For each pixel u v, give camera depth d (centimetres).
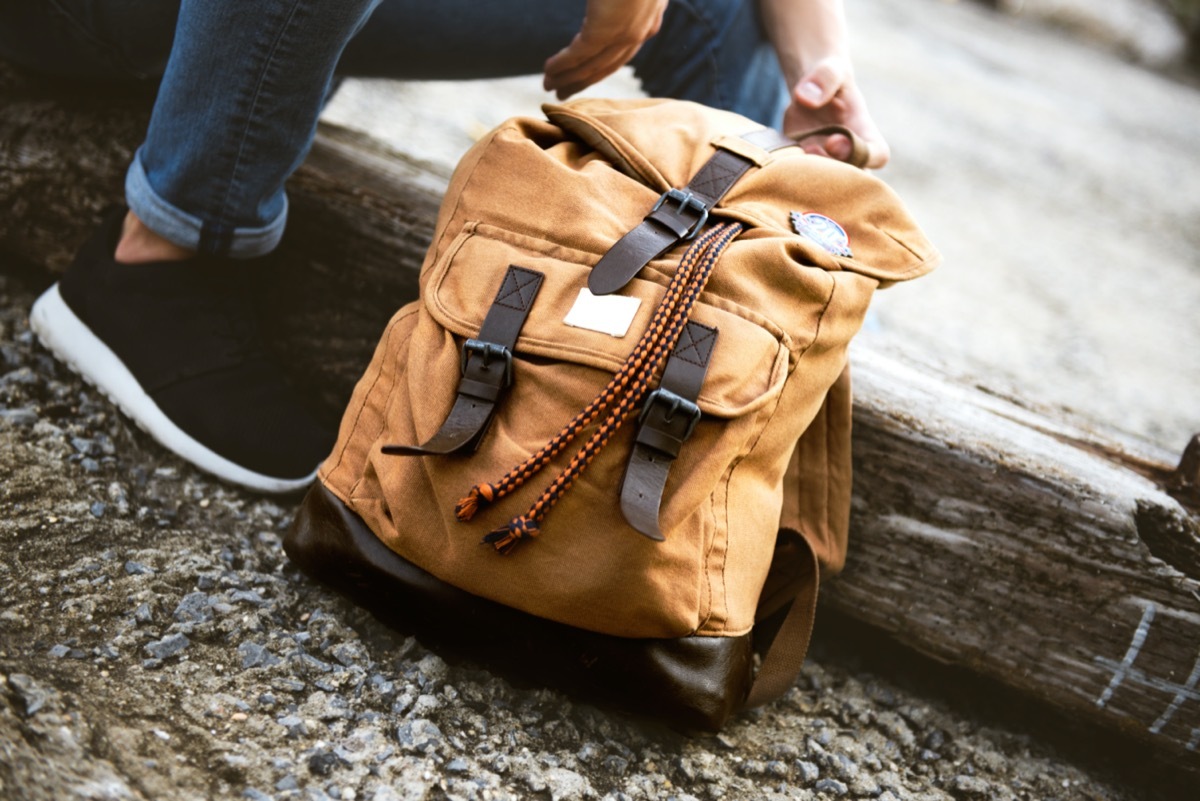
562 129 138
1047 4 1138
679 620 115
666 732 132
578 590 113
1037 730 154
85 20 151
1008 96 760
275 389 157
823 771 134
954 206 506
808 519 143
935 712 153
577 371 115
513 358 118
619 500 111
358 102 366
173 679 116
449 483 114
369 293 170
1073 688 146
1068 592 145
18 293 185
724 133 136
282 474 153
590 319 116
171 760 103
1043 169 612
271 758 107
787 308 122
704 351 115
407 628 126
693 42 179
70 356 158
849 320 126
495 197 128
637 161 131
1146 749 147
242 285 165
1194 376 377
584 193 125
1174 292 475
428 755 115
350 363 172
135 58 159
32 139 174
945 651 151
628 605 113
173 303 153
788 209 131
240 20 131
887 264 130
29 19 156
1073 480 145
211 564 137
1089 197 588
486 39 172
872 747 143
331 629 130
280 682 119
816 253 124
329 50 135
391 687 123
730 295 120
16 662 109
